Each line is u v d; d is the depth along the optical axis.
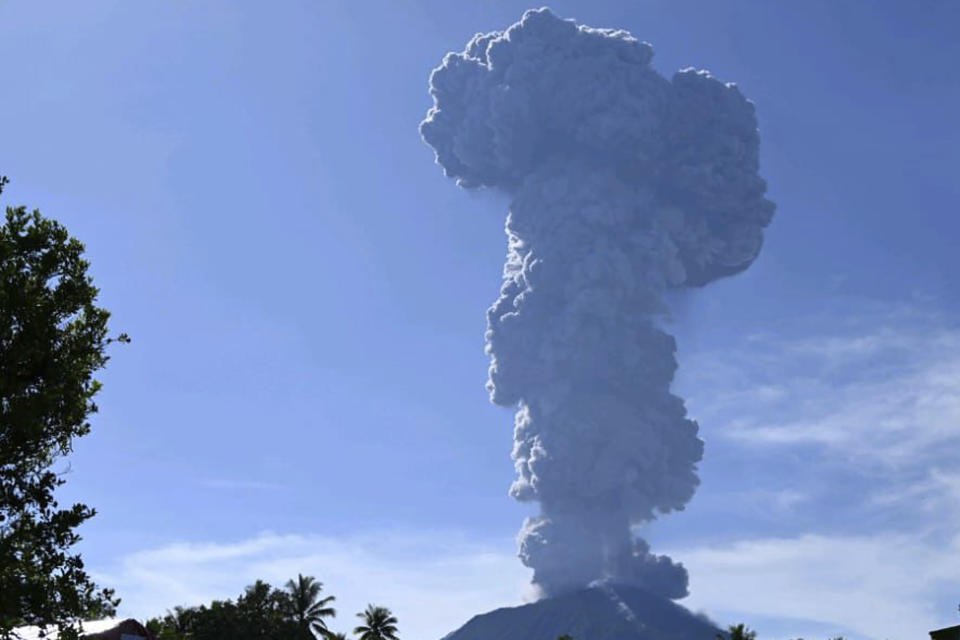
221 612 104.94
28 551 34.44
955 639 54.06
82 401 35.62
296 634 108.50
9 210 36.19
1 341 34.41
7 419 33.06
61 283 36.22
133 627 59.41
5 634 35.81
